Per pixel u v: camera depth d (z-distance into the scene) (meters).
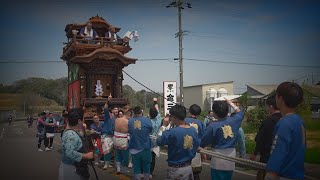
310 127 21.27
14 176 10.19
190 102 55.88
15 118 62.50
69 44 14.95
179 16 25.58
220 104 5.56
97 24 14.95
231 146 5.47
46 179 9.72
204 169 10.52
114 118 11.22
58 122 19.67
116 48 14.07
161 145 5.10
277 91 3.54
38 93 72.00
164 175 10.15
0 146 19.30
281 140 3.25
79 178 4.94
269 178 3.25
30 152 16.31
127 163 10.32
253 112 23.97
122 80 14.28
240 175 9.59
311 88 31.44
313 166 9.98
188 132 5.04
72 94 15.28
